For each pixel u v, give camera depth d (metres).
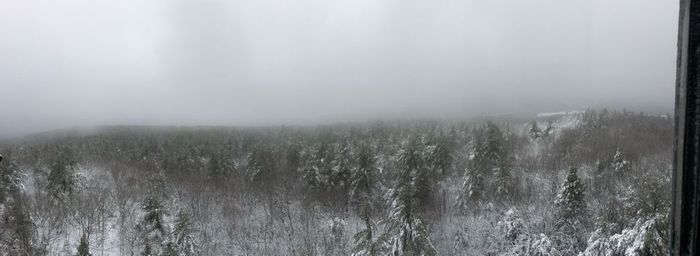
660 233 17.91
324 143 38.50
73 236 27.09
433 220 28.22
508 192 29.66
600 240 21.41
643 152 35.03
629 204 22.34
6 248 23.92
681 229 1.70
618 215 23.53
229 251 27.97
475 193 29.73
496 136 32.19
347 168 33.66
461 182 33.59
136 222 28.45
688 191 1.66
